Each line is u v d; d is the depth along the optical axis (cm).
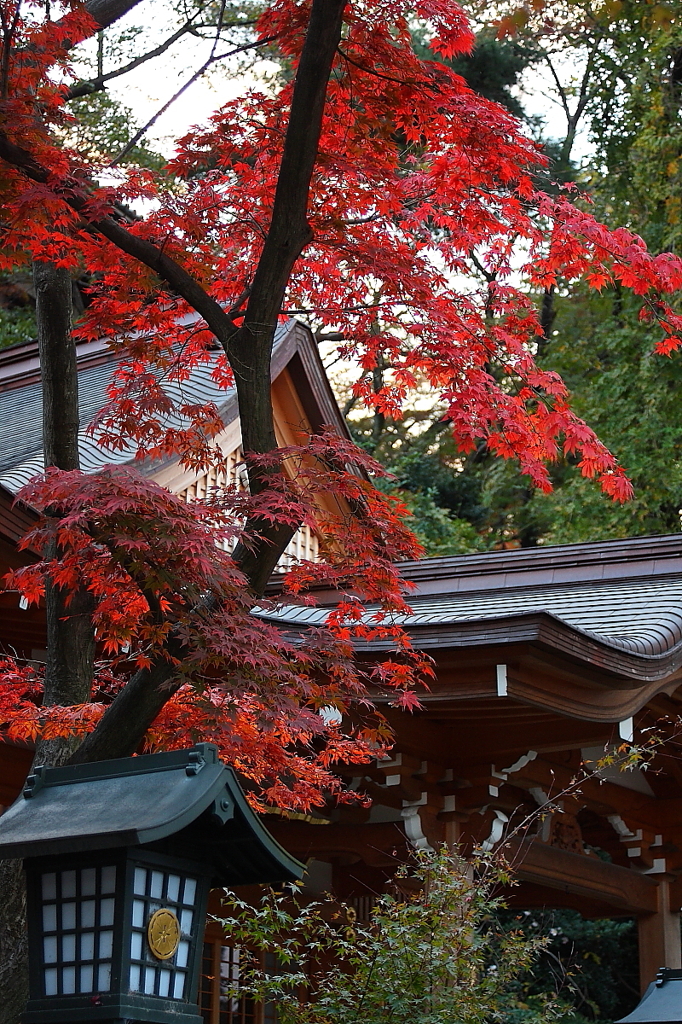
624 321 1823
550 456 645
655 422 1706
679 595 754
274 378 1203
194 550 453
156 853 311
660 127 1792
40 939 309
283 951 620
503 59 2070
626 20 1836
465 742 720
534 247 668
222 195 643
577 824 898
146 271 612
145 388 631
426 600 848
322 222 615
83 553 508
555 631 613
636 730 806
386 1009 573
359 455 539
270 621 678
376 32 618
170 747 559
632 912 959
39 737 695
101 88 720
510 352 643
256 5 1628
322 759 614
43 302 647
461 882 621
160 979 307
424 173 660
